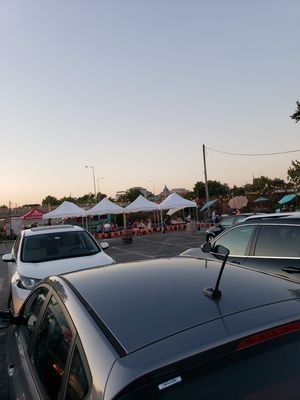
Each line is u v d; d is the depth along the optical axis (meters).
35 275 6.72
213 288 2.10
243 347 1.58
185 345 1.56
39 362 2.55
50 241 8.07
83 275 2.64
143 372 1.44
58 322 2.33
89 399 1.53
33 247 7.91
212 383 1.49
